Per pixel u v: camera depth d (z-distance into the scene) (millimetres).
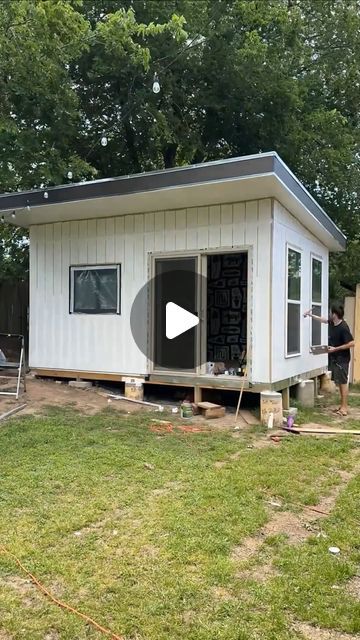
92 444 5195
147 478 4223
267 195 6527
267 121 12133
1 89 7539
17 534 3184
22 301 12117
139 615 2408
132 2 11156
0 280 12023
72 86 10602
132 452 4934
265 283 6672
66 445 5098
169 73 11758
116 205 7195
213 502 3754
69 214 7863
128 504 3686
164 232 7477
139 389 7516
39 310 8680
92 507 3609
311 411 7602
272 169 5609
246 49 10750
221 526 3359
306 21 13109
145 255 7629
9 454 4773
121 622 2357
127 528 3303
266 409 6402
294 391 8523
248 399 7734
